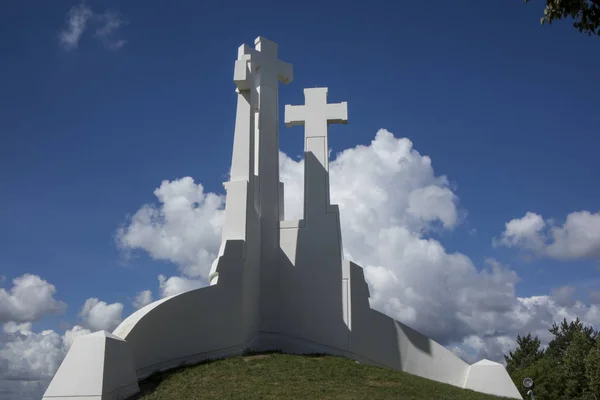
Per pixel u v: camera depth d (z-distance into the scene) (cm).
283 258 2311
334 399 1521
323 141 2411
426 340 2273
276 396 1516
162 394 1502
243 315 2000
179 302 1806
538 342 4994
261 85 2503
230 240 2023
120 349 1496
